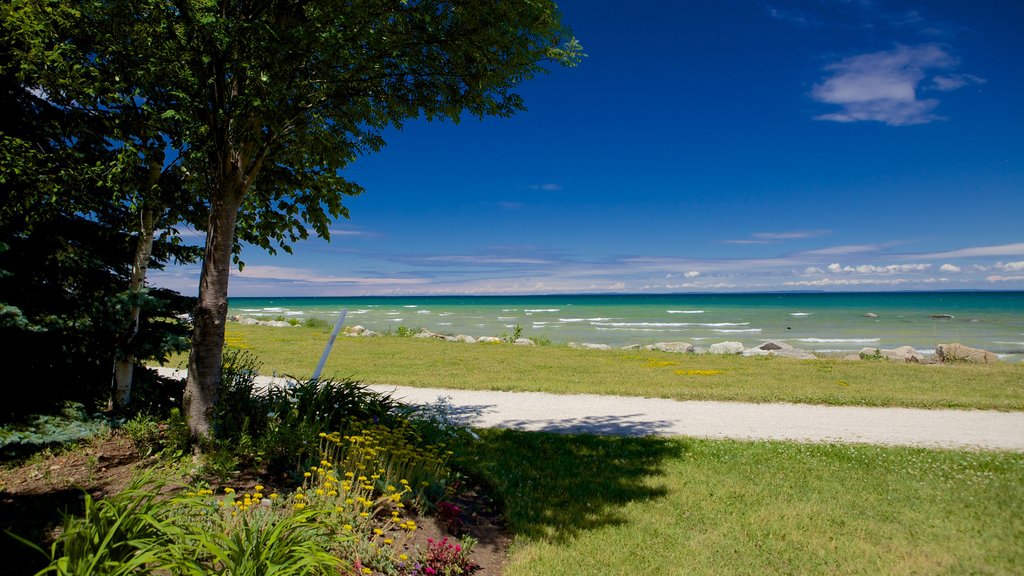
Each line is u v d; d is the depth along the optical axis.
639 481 7.55
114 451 6.82
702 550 5.35
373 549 4.48
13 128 7.56
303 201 9.04
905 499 6.82
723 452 9.12
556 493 6.98
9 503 5.16
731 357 25.94
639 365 22.41
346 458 6.25
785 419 12.16
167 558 3.04
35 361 7.76
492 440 9.73
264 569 3.16
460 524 5.64
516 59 6.79
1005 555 5.21
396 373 18.58
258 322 43.91
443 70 6.87
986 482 7.44
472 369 20.27
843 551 5.35
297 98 6.37
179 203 8.57
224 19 5.21
